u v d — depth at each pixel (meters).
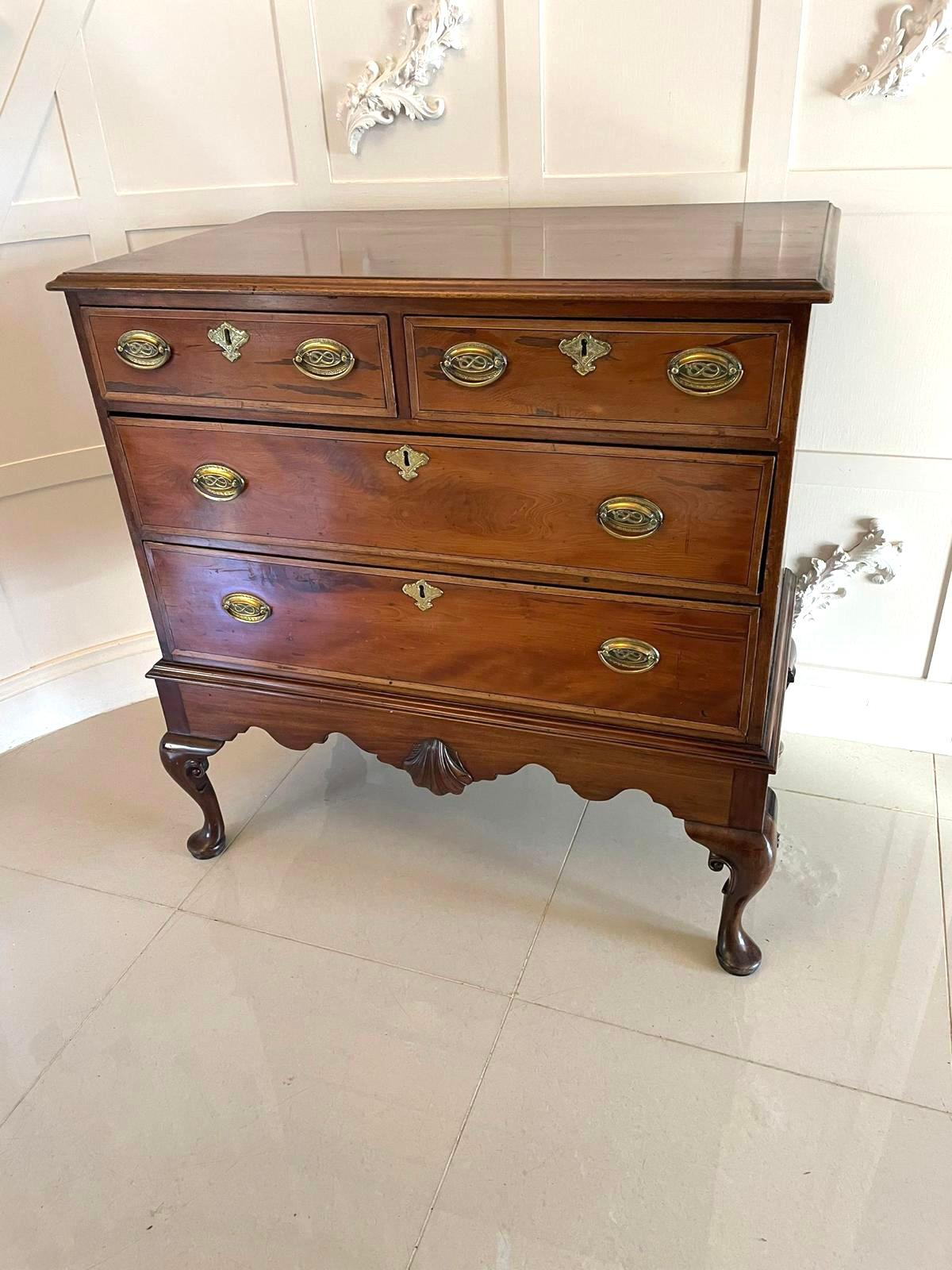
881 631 1.95
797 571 1.94
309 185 1.88
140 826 1.96
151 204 1.94
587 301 1.16
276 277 1.28
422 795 2.02
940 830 1.83
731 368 1.14
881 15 1.48
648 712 1.43
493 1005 1.54
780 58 1.55
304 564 1.50
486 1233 1.23
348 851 1.87
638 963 1.60
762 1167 1.29
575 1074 1.42
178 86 1.83
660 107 1.64
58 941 1.70
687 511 1.25
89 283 1.35
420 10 1.66
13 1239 1.25
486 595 1.42
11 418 2.00
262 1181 1.30
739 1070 1.41
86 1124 1.39
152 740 2.23
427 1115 1.38
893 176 1.59
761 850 1.45
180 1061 1.47
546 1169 1.30
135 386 1.43
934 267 1.63
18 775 2.13
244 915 1.73
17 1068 1.48
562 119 1.69
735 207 1.60
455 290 1.19
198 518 1.52
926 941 1.61
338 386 1.32
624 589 1.34
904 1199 1.24
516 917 1.70
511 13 1.63
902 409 1.75
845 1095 1.37
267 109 1.83
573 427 1.24
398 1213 1.26
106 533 2.19
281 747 2.19
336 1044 1.49
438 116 1.75
